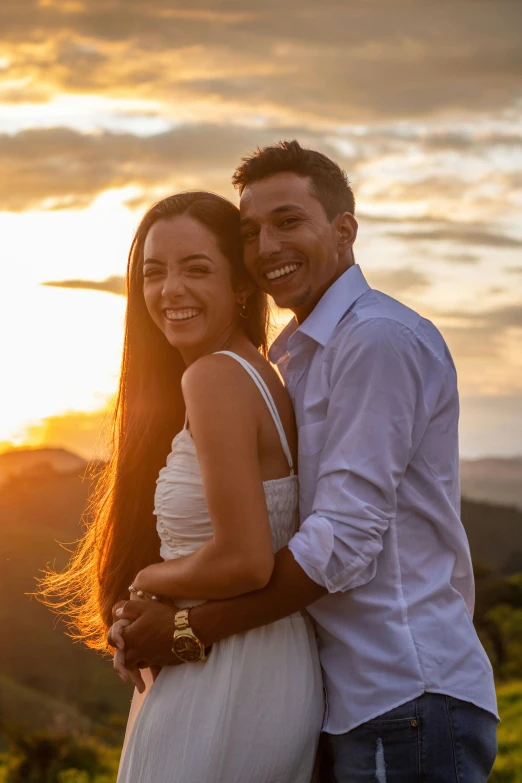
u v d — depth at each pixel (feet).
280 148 8.47
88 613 9.67
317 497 7.56
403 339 7.66
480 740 7.57
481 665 7.76
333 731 7.84
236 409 7.54
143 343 9.05
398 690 7.49
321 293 8.54
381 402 7.47
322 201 8.43
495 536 209.36
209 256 8.23
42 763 39.83
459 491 8.38
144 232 8.77
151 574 7.85
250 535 7.30
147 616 7.81
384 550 7.69
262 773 7.70
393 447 7.47
